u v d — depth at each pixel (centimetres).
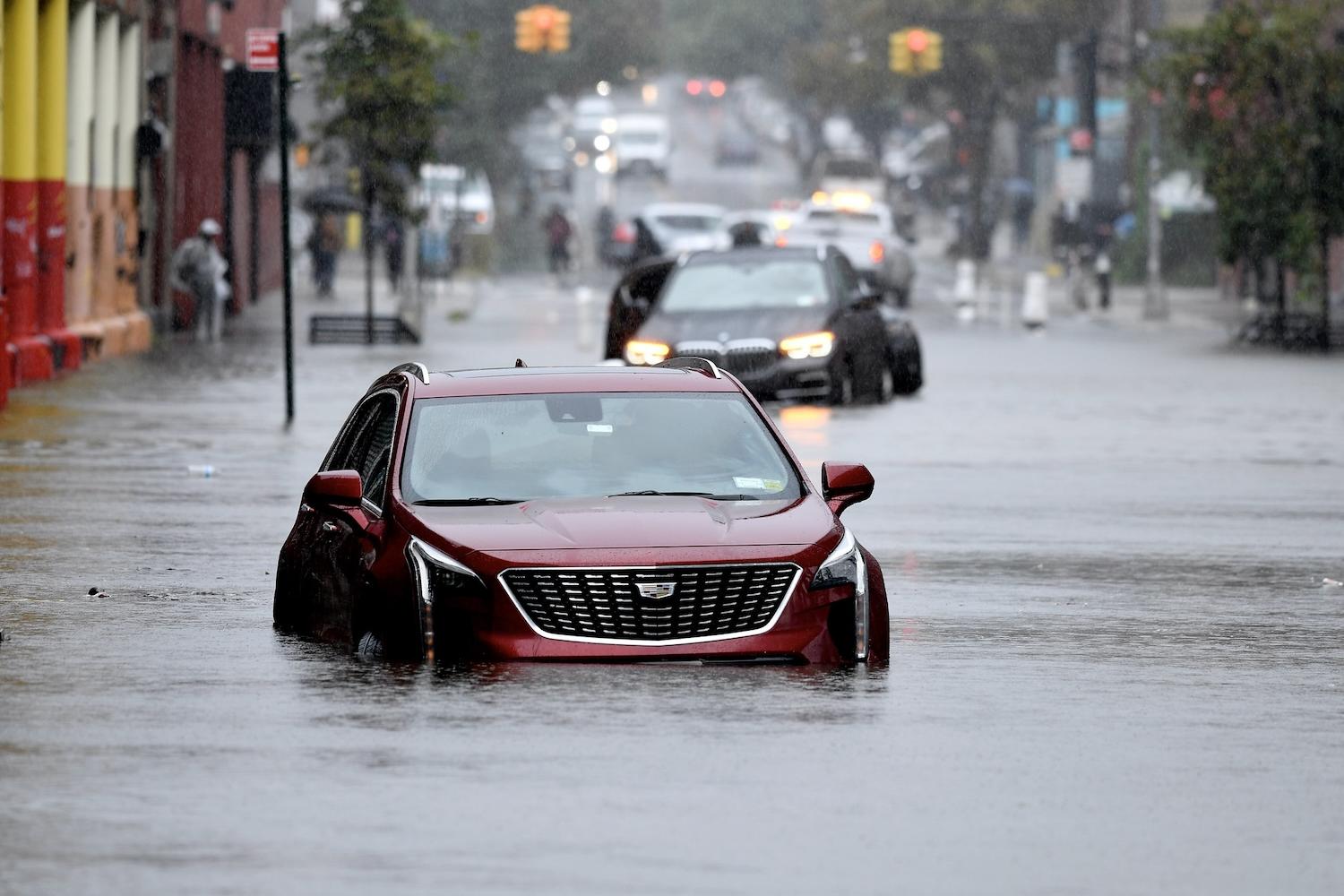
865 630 2942
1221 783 2422
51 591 3819
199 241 11125
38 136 8962
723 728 2614
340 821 2205
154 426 6881
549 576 2856
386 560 2939
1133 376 9825
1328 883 2027
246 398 7888
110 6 9888
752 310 7912
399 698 2748
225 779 2375
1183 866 2081
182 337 11531
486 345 11238
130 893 1958
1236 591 4025
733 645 2858
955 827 2209
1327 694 2989
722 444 3156
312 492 3069
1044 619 3662
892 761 2494
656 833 2166
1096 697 2933
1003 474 5972
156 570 4094
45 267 9006
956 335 13288
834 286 8025
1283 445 6850
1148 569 4312
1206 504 5397
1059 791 2370
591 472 3081
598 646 2841
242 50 14388
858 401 8044
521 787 2341
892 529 4881
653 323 7869
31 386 8269
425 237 17362
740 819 2225
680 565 2852
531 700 2728
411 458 3081
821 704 2747
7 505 5028
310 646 3225
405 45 11319
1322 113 12225
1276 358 11175
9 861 2056
